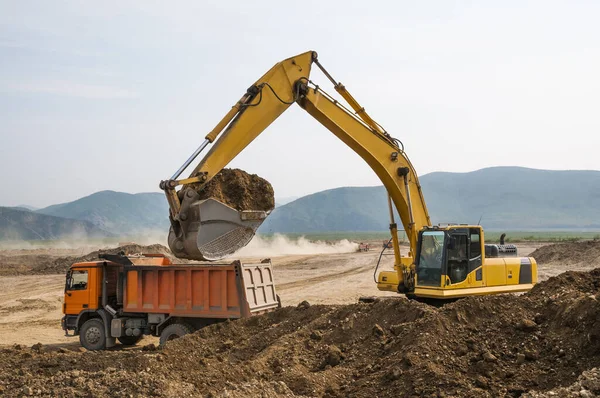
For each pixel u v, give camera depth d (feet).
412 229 57.36
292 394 31.73
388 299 43.98
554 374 31.96
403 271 58.29
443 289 52.54
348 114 55.31
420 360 33.71
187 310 52.31
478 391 30.32
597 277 47.47
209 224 46.01
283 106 51.98
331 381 34.30
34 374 35.94
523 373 32.48
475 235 54.75
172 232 46.06
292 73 52.54
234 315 50.83
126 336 56.29
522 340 35.68
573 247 142.72
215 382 33.12
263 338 44.62
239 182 49.55
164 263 59.11
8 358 41.45
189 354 41.75
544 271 114.11
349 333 41.16
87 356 40.14
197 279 52.34
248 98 50.39
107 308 55.52
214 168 47.83
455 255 53.57
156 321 53.62
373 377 33.76
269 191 51.06
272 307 54.29
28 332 66.64
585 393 26.68
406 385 31.83
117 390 29.68
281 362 37.76
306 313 47.06
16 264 170.91
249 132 50.01
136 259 56.65
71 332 66.44
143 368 35.09
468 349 35.40
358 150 56.24
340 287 101.19
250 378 34.96
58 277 128.36
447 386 30.91
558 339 34.78
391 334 39.19
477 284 54.13
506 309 39.34
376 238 599.98
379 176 58.03
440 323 36.91
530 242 272.51
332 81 55.52
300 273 133.49
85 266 56.34
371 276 120.47
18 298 95.81
